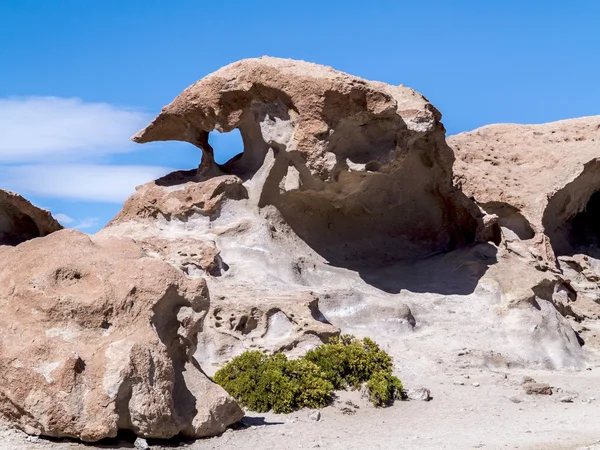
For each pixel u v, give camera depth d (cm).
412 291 2058
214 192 2016
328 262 2114
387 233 2305
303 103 1848
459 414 1384
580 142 2830
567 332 2045
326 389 1391
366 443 1152
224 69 2016
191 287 1130
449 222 2352
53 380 1008
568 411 1428
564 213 2819
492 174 2700
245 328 1695
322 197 2122
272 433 1179
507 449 1091
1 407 1043
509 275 2081
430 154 2283
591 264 2806
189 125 2100
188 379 1135
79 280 1100
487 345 1891
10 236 1925
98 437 998
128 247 1162
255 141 2103
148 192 2105
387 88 2023
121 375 1015
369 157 1917
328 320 1845
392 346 1820
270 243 1984
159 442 1062
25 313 1064
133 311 1080
